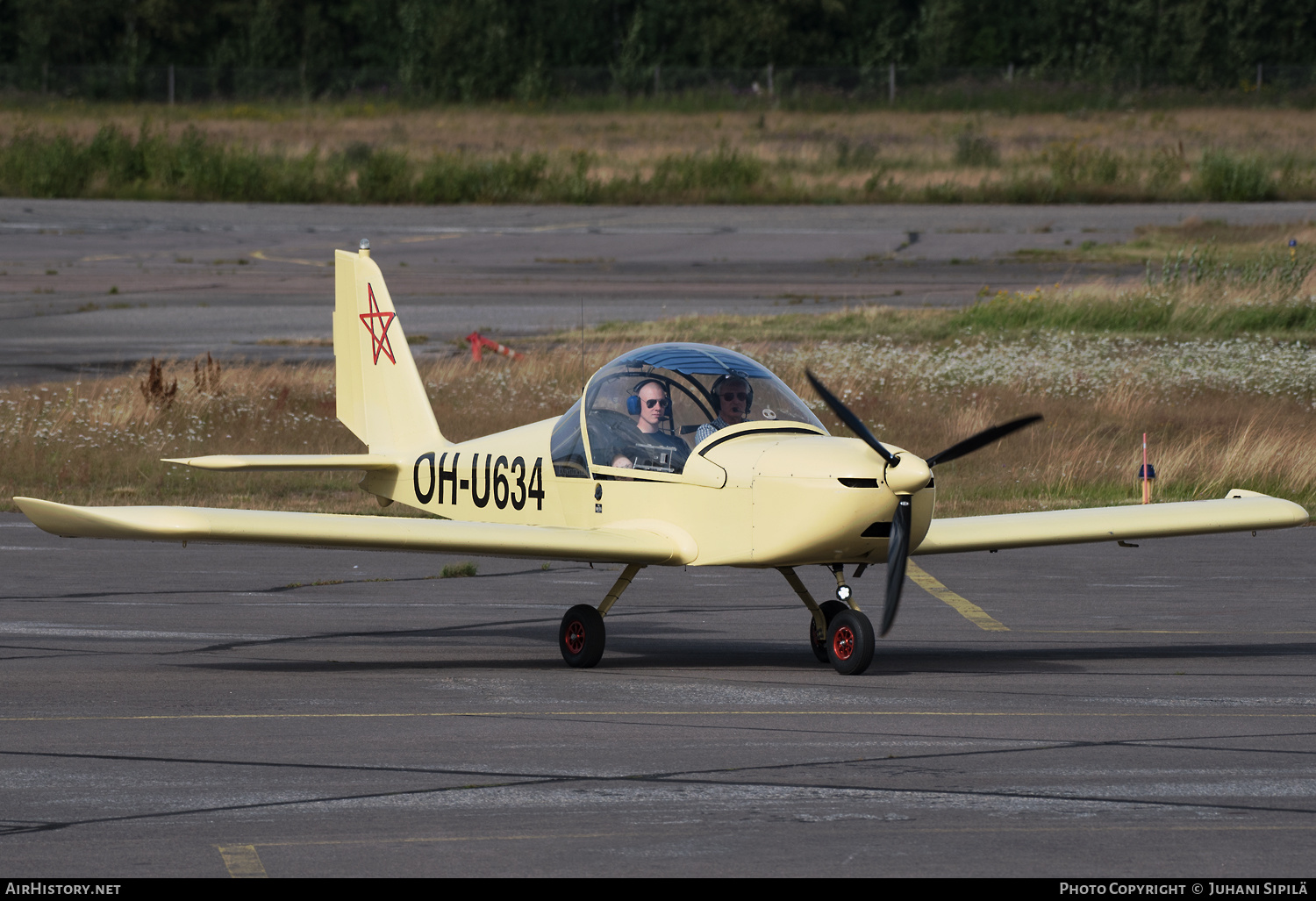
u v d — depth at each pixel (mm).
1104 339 97250
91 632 39500
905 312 109688
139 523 30906
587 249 159625
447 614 43062
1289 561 53625
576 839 20875
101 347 100812
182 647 37406
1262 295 109000
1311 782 23828
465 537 32375
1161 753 25797
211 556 54438
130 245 160625
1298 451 67438
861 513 31656
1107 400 79188
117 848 20438
